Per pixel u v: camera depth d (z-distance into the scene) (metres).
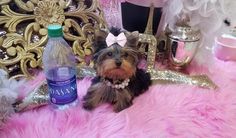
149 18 0.77
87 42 0.80
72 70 0.66
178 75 0.75
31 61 0.73
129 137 0.57
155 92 0.69
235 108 0.65
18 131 0.57
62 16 0.77
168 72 0.76
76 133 0.57
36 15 0.74
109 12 0.92
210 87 0.72
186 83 0.73
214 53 0.89
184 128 0.60
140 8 0.79
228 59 0.89
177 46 0.78
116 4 0.92
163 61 0.85
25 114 0.62
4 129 0.58
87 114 0.62
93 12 0.84
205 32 0.79
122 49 0.60
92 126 0.59
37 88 0.68
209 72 0.80
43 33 0.74
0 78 0.65
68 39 0.78
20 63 0.72
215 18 0.76
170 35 0.79
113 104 0.66
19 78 0.72
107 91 0.65
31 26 0.73
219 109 0.65
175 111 0.64
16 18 0.72
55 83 0.62
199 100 0.67
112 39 0.59
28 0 0.74
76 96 0.66
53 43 0.64
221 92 0.70
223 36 0.88
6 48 0.70
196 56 0.82
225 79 0.77
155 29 0.83
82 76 0.74
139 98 0.68
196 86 0.72
